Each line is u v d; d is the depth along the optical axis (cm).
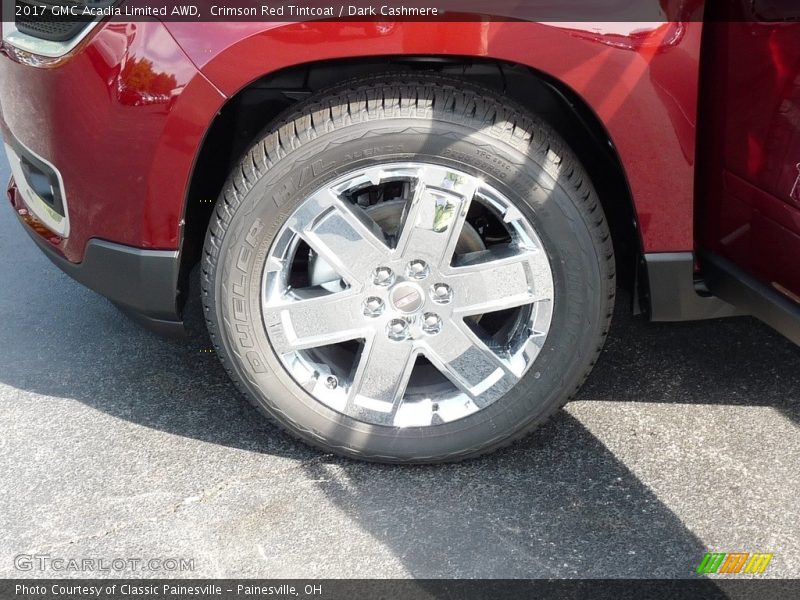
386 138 197
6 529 212
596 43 188
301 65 200
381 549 206
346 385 227
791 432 247
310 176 201
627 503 221
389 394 223
